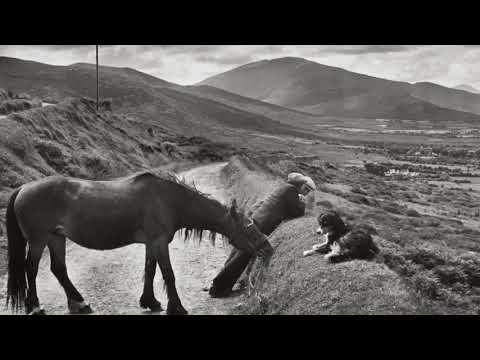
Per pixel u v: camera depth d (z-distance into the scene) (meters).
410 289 7.00
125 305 9.24
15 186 19.12
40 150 25.59
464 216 72.00
